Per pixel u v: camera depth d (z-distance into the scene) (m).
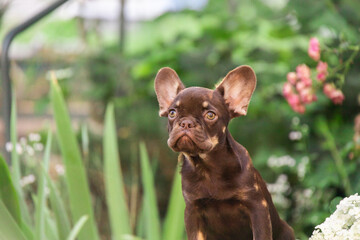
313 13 6.32
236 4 9.85
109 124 4.13
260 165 6.87
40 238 3.52
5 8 10.15
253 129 7.17
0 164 3.20
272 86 7.06
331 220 2.60
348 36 5.81
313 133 6.16
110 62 9.02
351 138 5.82
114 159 4.09
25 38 12.13
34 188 5.02
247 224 2.66
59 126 3.73
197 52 8.12
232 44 8.22
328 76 4.71
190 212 2.69
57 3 4.57
